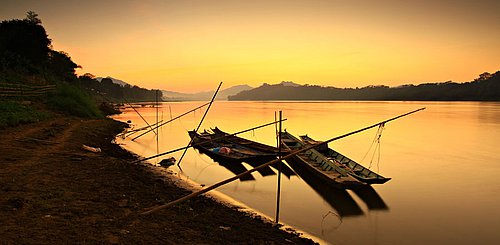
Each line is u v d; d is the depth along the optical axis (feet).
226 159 68.49
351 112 280.31
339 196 49.29
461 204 47.19
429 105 432.25
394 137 119.55
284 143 82.02
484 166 71.72
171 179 52.08
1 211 25.32
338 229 37.68
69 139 67.77
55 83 173.99
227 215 35.81
